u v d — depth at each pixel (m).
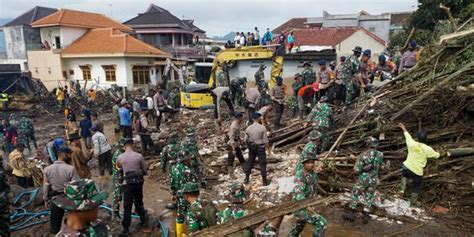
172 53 41.31
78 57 31.81
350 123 9.88
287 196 8.45
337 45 36.88
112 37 32.72
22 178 9.30
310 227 7.21
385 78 13.10
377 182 7.70
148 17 46.56
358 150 9.24
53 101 27.03
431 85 9.49
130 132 13.32
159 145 12.99
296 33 40.91
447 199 7.47
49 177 6.21
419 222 7.00
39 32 36.53
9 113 23.61
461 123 8.43
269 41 23.62
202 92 19.11
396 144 8.88
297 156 10.37
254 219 4.34
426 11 27.81
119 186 7.36
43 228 6.90
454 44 9.74
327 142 9.65
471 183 7.36
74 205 2.70
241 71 19.00
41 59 32.97
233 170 10.21
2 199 5.95
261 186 9.08
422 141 7.34
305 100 13.46
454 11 25.16
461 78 8.90
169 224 7.52
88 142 13.50
